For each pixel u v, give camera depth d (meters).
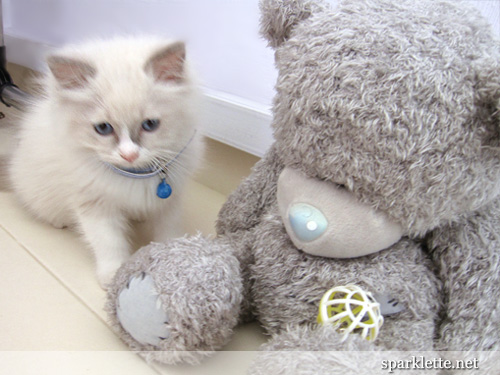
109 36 0.60
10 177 0.55
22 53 0.85
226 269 0.32
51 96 0.39
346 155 0.28
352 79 0.27
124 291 0.33
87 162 0.40
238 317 0.35
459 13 0.29
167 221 0.47
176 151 0.41
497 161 0.28
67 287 0.41
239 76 0.56
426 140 0.26
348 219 0.29
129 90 0.35
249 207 0.41
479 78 0.26
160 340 0.32
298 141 0.30
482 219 0.31
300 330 0.30
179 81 0.39
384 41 0.27
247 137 0.54
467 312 0.31
